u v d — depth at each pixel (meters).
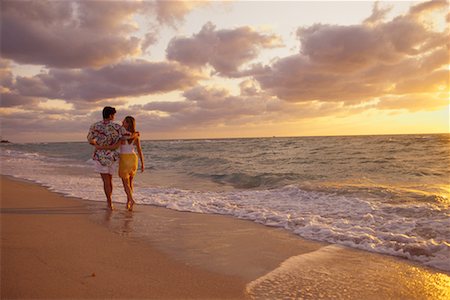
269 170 14.16
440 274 3.67
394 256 4.24
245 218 6.37
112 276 3.40
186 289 3.19
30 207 7.01
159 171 16.11
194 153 27.14
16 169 16.47
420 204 6.92
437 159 15.97
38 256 3.91
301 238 5.04
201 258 4.07
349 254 4.31
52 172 15.00
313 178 11.52
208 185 11.48
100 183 11.14
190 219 6.25
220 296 3.07
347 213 6.58
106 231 5.18
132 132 7.31
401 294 3.19
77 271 3.49
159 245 4.53
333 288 3.30
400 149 22.72
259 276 3.56
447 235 4.93
